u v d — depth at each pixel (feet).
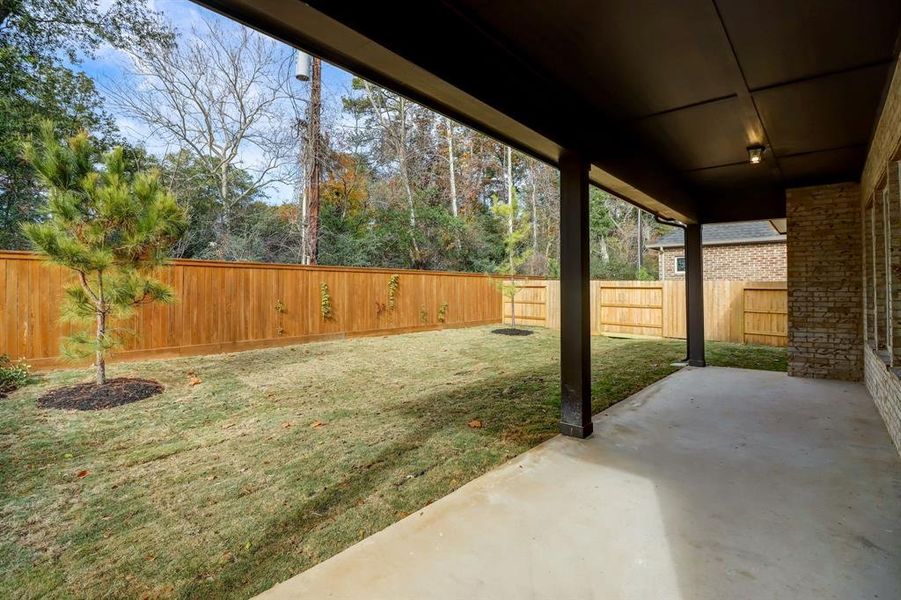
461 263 56.49
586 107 11.42
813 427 12.96
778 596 5.83
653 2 7.16
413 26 6.91
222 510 8.49
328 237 48.08
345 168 53.57
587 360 12.25
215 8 5.60
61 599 6.08
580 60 9.07
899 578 6.17
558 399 16.60
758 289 31.35
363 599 5.82
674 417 13.99
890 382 11.96
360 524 7.95
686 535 7.34
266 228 48.52
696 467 10.12
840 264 19.15
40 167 14.70
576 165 11.77
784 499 8.57
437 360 24.91
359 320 32.94
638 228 77.20
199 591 6.23
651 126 12.90
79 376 18.30
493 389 18.21
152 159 41.50
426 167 59.31
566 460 10.53
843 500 8.52
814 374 19.79
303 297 29.48
